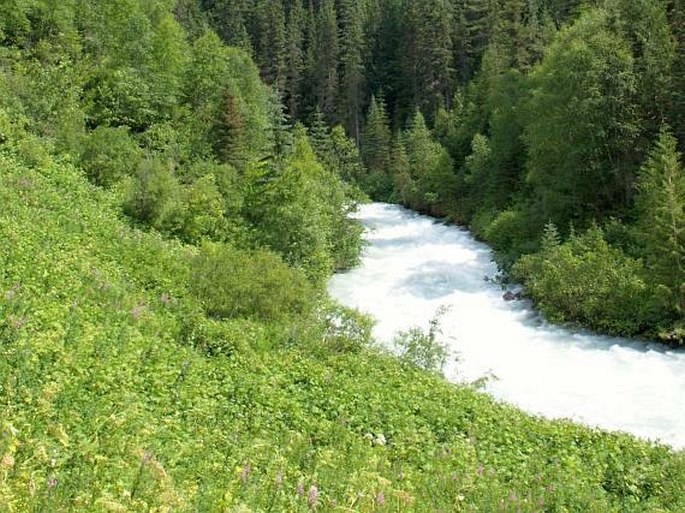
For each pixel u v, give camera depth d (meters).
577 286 22.20
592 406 15.71
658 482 10.24
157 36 47.62
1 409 6.91
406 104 82.94
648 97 29.03
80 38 43.53
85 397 8.24
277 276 18.03
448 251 35.06
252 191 28.05
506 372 18.00
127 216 23.91
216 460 7.83
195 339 13.78
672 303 20.03
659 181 22.80
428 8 77.56
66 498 5.40
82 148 27.48
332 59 84.12
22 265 12.80
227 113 40.03
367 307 24.03
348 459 9.11
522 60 51.78
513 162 41.97
